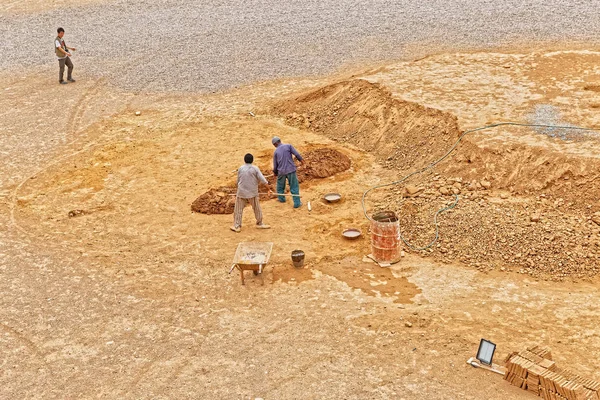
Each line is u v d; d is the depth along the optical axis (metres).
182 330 10.45
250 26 27.00
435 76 18.92
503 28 23.97
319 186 15.17
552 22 24.23
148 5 31.25
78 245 13.21
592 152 13.56
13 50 25.81
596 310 10.51
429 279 11.60
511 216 12.80
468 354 9.59
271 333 10.28
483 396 8.73
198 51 24.58
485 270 11.75
